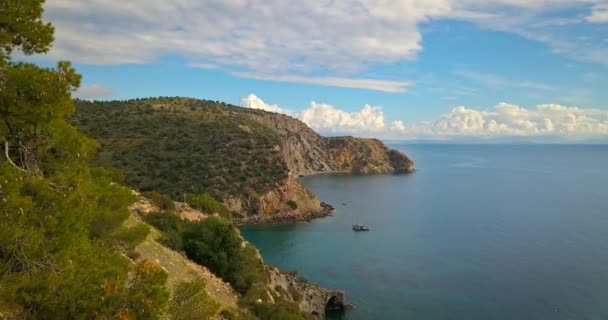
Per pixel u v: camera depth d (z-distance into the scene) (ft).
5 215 32.01
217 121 547.08
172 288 79.00
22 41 38.06
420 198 539.70
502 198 534.78
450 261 256.93
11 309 34.17
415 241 312.29
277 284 159.84
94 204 47.91
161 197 159.94
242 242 148.77
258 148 473.26
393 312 181.47
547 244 295.89
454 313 179.93
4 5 35.83
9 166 33.83
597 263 248.32
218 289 101.96
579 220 383.86
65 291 36.06
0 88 34.37
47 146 40.60
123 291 41.37
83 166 44.60
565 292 202.69
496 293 202.49
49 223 36.04
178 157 416.46
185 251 118.21
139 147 425.69
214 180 394.93
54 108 37.17
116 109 541.34
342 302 181.78
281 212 404.98
